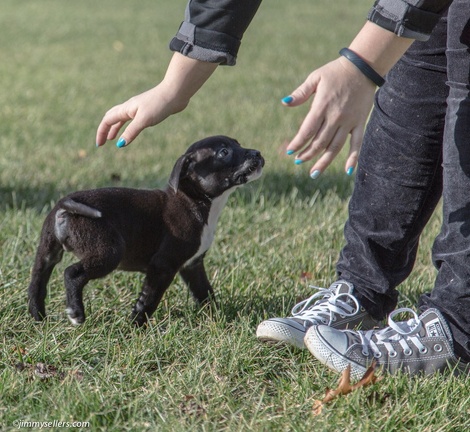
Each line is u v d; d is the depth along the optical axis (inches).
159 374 256.2
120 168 608.7
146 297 295.6
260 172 303.6
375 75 229.5
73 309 282.0
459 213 246.1
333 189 529.7
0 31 1582.2
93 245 281.7
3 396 234.2
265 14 1809.8
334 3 2034.9
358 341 259.6
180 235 295.3
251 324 297.1
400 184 275.4
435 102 266.2
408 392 240.5
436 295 258.4
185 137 740.0
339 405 233.0
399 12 225.3
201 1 252.8
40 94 976.3
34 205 486.0
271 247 400.2
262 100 937.5
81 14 1852.9
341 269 291.9
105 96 975.0
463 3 239.0
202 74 262.2
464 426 226.1
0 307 301.9
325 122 228.7
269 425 222.4
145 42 1465.3
